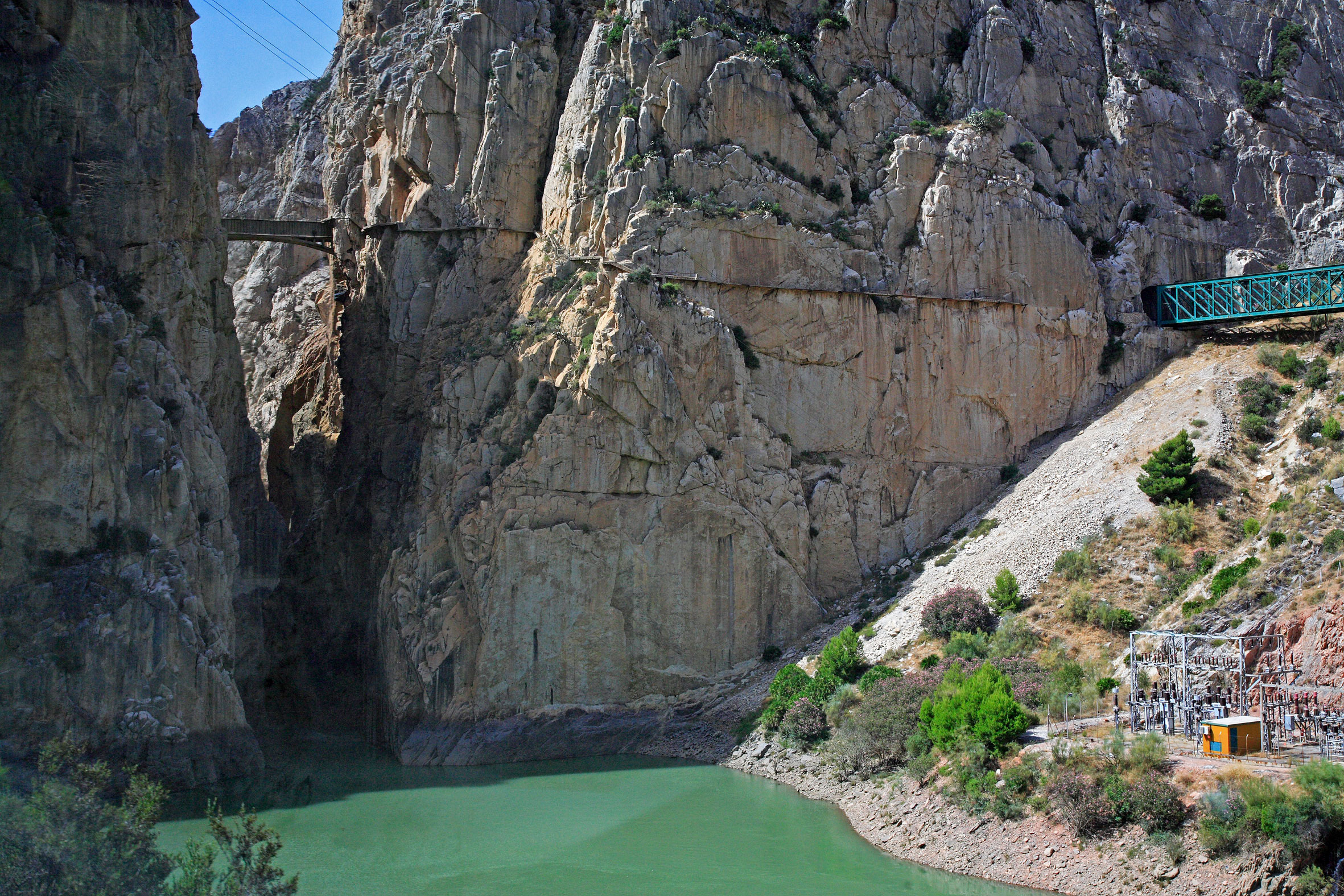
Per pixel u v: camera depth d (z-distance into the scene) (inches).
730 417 2655.0
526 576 2469.2
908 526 2770.7
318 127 4404.5
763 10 3051.2
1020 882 1550.2
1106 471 2559.1
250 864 1198.3
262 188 4635.8
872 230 2861.7
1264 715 1654.8
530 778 2214.6
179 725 2080.5
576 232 2780.5
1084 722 1814.7
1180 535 2267.5
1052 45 3179.1
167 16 2508.6
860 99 2967.5
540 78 3031.5
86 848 1147.3
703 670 2546.8
